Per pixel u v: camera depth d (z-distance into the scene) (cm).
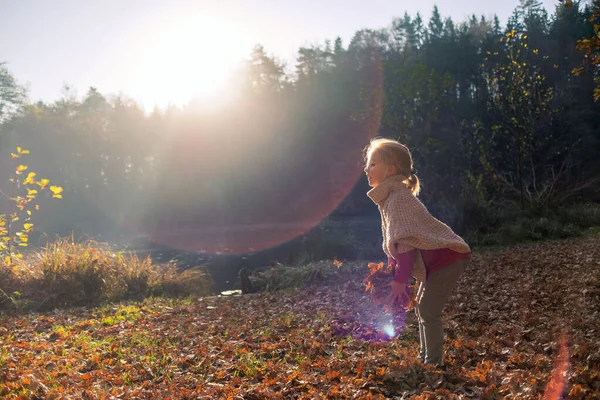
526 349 439
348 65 5584
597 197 2645
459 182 2292
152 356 465
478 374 356
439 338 369
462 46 5788
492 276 934
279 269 1259
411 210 347
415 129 2564
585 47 845
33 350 499
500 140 2830
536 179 2695
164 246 2664
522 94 2116
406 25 6788
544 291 739
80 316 745
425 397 321
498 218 1914
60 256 984
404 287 344
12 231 2105
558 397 309
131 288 1003
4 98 4578
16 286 894
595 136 4088
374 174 371
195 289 1107
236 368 420
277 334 545
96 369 433
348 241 1653
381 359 412
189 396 355
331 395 341
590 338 471
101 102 5459
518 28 5694
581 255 1134
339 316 659
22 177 3766
